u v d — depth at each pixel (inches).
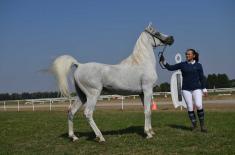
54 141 394.9
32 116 842.2
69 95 371.9
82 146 355.6
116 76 368.5
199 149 313.0
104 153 317.1
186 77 402.9
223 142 336.8
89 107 368.5
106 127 515.8
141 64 376.5
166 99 1421.0
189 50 398.6
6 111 1262.3
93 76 366.6
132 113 802.8
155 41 388.8
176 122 537.3
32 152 339.0
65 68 369.4
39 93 2222.0
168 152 308.2
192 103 406.9
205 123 487.5
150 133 378.6
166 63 404.8
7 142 405.7
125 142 361.7
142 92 383.9
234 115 601.6
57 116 806.5
